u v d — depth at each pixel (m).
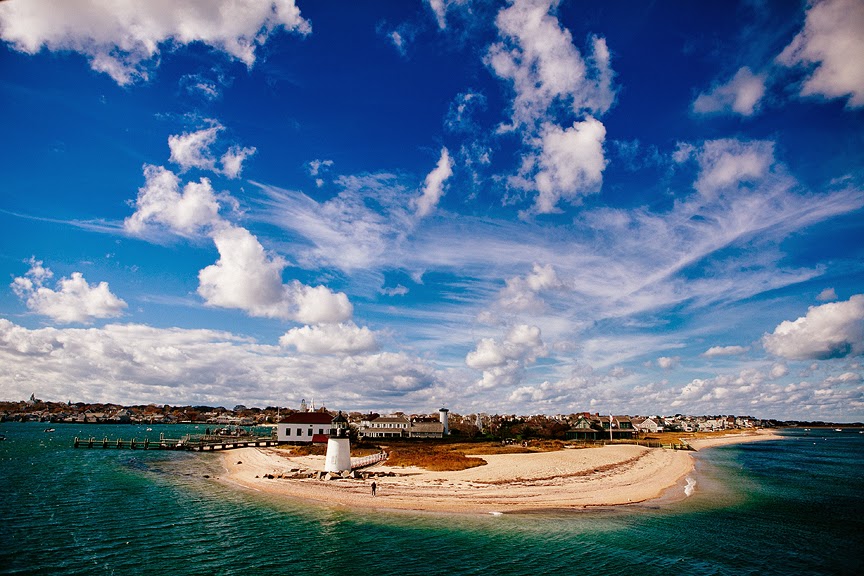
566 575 26.97
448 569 27.70
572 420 176.50
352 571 27.30
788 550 32.00
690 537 34.41
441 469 63.16
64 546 31.11
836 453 127.81
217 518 38.62
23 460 78.25
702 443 157.75
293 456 86.56
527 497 46.50
